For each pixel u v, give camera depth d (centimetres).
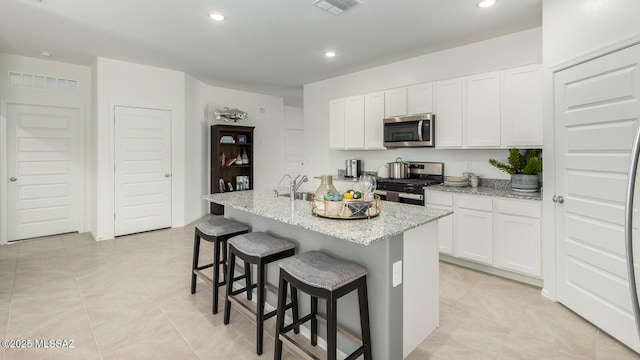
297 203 256
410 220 194
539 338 213
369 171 494
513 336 216
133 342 209
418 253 201
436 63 402
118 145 452
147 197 483
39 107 443
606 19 204
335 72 502
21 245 417
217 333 220
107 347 203
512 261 301
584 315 232
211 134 614
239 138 636
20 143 434
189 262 358
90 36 356
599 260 217
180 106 505
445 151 410
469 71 374
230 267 230
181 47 390
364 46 384
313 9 292
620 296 203
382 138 436
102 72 433
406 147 424
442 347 204
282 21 317
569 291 247
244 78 545
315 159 570
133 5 285
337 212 197
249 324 232
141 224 479
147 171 480
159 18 310
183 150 514
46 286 293
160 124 488
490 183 371
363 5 284
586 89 221
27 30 339
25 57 427
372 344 183
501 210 306
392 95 424
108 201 447
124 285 297
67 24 324
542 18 284
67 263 353
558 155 251
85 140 478
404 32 341
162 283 302
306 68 479
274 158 722
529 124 315
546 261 268
